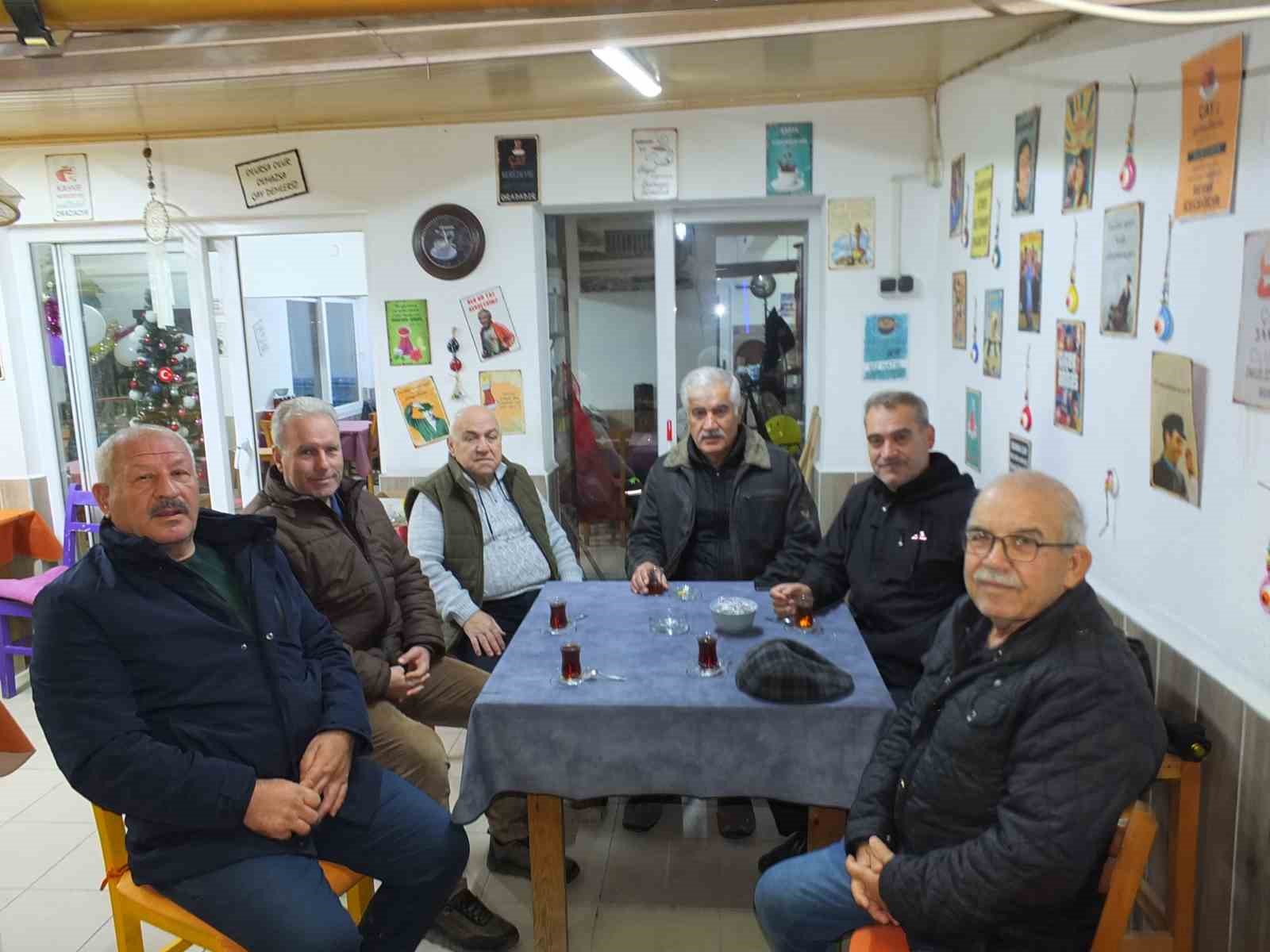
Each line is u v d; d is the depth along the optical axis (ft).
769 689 5.66
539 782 5.80
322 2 4.61
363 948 5.92
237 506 13.69
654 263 12.42
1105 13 4.14
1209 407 5.27
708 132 11.32
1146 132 5.93
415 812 5.93
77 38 4.99
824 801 5.63
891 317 11.47
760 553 8.54
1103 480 6.66
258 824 5.24
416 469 12.43
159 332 13.17
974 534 4.71
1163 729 4.39
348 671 6.32
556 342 12.85
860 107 11.08
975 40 8.27
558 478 12.98
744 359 12.63
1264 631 4.82
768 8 5.28
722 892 7.41
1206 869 5.36
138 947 5.72
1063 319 7.32
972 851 4.43
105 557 5.40
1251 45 4.79
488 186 11.70
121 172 12.12
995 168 8.91
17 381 12.87
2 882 7.77
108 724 5.09
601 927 6.99
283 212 12.04
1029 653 4.50
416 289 12.03
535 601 7.85
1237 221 4.93
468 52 5.66
